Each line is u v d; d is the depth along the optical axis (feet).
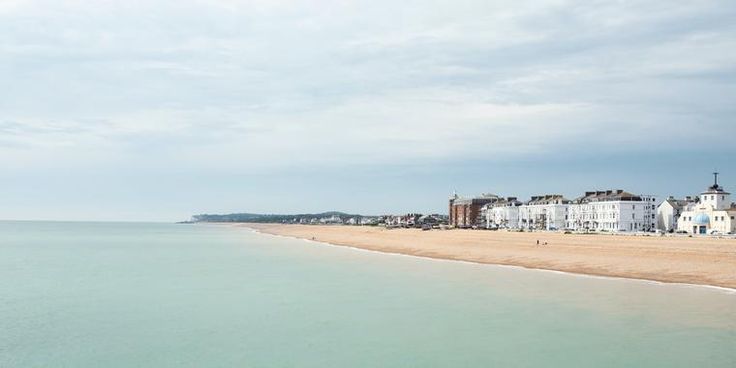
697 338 120.78
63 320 142.31
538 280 212.43
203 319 143.02
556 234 455.22
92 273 250.78
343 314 148.66
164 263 305.53
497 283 205.77
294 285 204.85
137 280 222.48
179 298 175.52
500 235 452.35
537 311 150.71
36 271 260.42
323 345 117.70
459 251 349.61
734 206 487.20
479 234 483.51
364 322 138.72
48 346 117.39
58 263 305.94
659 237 358.64
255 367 103.24
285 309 156.25
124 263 305.73
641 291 181.47
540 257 284.20
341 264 291.79
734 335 123.13
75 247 479.41
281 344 118.62
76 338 123.65
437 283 207.92
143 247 479.00
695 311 147.95
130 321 140.87
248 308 157.69
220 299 173.17
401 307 158.30
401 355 110.42
